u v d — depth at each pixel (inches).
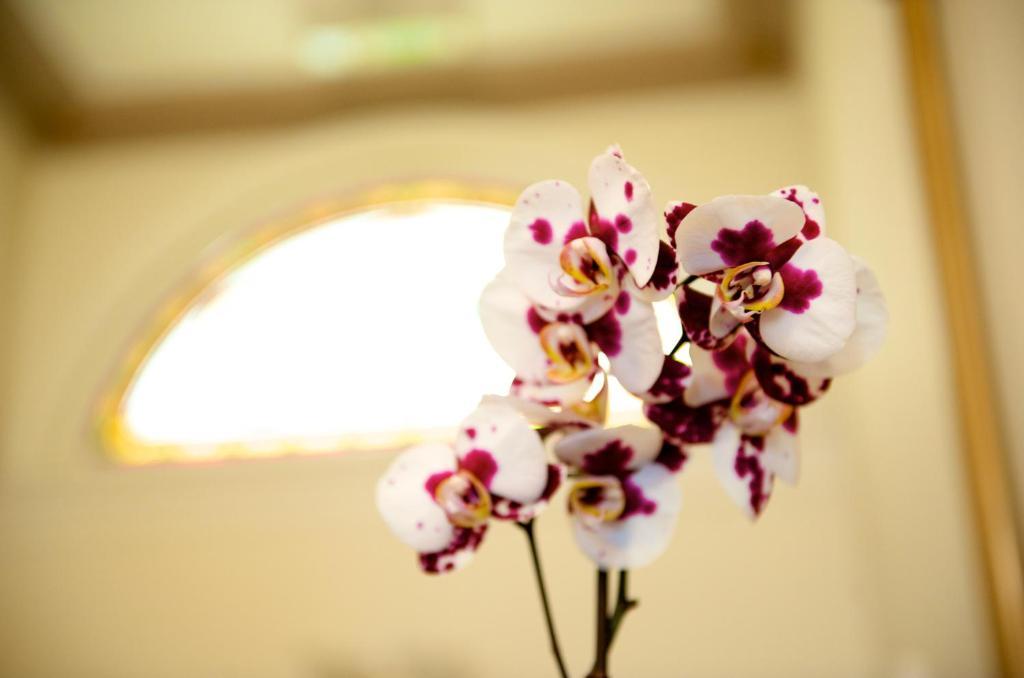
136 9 109.8
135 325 113.0
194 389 110.5
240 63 118.0
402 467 23.9
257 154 119.3
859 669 88.4
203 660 95.6
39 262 116.6
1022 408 53.7
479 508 23.1
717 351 23.1
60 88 120.0
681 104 114.9
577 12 112.2
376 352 110.4
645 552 23.4
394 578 96.9
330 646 95.0
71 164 122.0
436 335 110.7
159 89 120.6
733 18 112.0
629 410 97.7
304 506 100.0
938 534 69.5
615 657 91.6
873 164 78.2
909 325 72.5
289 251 116.4
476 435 23.3
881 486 82.0
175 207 117.7
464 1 111.0
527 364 23.5
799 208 21.4
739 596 92.4
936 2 65.8
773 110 113.4
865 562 91.6
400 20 113.6
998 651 59.6
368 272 114.4
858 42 81.4
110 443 107.7
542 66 117.9
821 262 21.9
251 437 107.0
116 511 101.5
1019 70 51.1
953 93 62.7
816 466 95.8
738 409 23.0
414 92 119.8
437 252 114.7
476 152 114.2
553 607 93.5
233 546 99.4
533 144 113.8
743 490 23.2
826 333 21.7
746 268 21.7
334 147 117.1
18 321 113.5
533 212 23.4
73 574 99.7
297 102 121.5
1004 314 55.3
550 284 23.1
